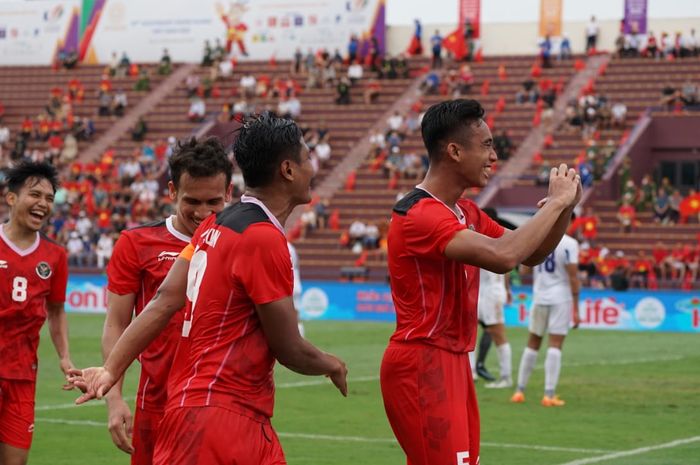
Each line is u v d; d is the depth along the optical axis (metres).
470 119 6.57
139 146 49.22
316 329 29.69
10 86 56.88
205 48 55.75
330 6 54.62
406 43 54.06
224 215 5.70
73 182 44.91
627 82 47.34
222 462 5.45
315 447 12.05
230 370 5.51
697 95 45.00
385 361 6.81
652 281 33.19
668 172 44.53
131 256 7.22
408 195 6.67
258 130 5.64
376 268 37.91
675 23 50.44
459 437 6.62
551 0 51.97
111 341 7.13
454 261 6.62
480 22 52.88
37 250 8.66
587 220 36.84
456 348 6.70
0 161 49.28
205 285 5.57
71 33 59.09
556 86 47.81
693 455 11.56
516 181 41.06
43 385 17.66
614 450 11.88
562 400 16.03
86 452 11.73
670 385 17.94
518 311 31.53
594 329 30.44
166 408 5.65
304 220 41.06
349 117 48.94
